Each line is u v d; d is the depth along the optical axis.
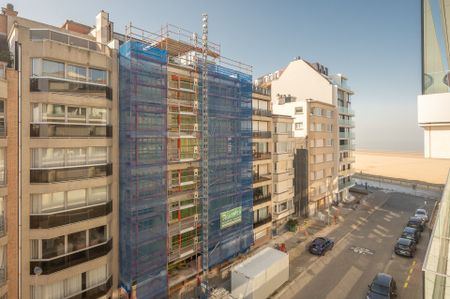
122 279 20.62
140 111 20.19
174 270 24.28
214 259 26.08
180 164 24.34
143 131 20.44
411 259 28.41
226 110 27.69
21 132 16.42
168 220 23.44
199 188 26.02
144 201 20.69
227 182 27.59
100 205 19.06
